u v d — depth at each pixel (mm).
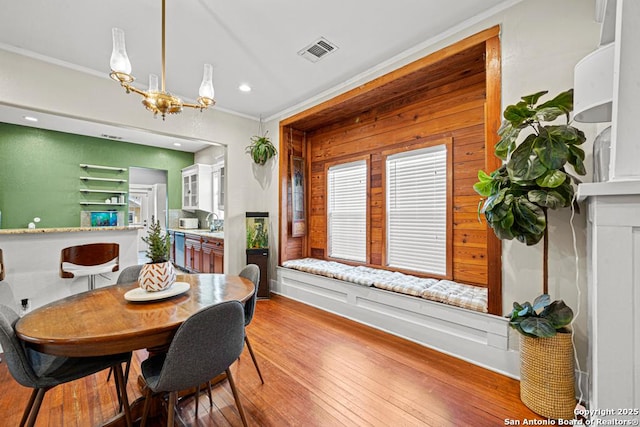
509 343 2012
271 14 2125
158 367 1427
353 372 2096
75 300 1640
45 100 2629
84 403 1788
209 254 4840
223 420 1633
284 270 4043
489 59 2105
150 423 1647
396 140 3387
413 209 3244
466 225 2809
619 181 931
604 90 1223
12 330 1240
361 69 2986
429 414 1650
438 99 3004
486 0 2014
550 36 1863
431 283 2799
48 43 2443
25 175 4922
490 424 1564
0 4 1973
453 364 2189
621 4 952
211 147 6207
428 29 2330
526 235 1679
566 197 1557
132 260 3453
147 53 2621
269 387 1925
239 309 1411
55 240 2957
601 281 969
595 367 996
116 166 5801
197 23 2213
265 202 4391
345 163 3980
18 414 1676
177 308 1506
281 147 4152
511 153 1817
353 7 2061
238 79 3166
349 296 3156
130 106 3127
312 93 3549
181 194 6730
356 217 3867
